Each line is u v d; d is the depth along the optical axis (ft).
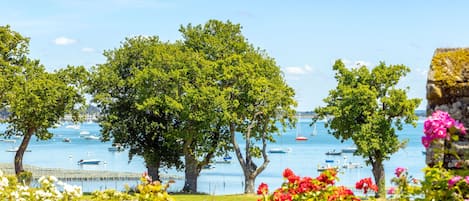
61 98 154.10
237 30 165.58
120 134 157.89
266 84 148.25
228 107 146.61
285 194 33.01
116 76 157.07
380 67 147.64
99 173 247.70
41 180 43.75
